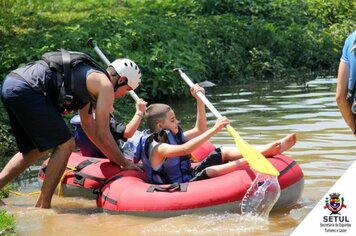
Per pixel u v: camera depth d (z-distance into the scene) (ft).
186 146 30.01
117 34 64.03
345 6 91.15
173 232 27.12
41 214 30.50
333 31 84.69
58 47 59.52
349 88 24.35
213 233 26.78
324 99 54.75
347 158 36.29
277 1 88.84
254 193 28.81
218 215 28.76
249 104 53.98
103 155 35.37
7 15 79.71
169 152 30.32
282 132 42.78
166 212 29.12
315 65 77.41
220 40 74.79
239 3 87.66
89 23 69.46
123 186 30.50
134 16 75.51
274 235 26.35
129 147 35.19
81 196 33.47
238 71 71.26
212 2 87.15
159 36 66.28
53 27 73.77
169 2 88.43
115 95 33.47
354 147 38.45
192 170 31.71
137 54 60.75
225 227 27.35
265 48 75.56
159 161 30.83
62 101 30.96
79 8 92.43
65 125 31.35
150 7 87.86
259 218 28.32
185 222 28.09
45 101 30.96
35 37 65.67
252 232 26.76
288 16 86.94
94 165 33.65
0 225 28.25
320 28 86.43
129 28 66.74
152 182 31.35
